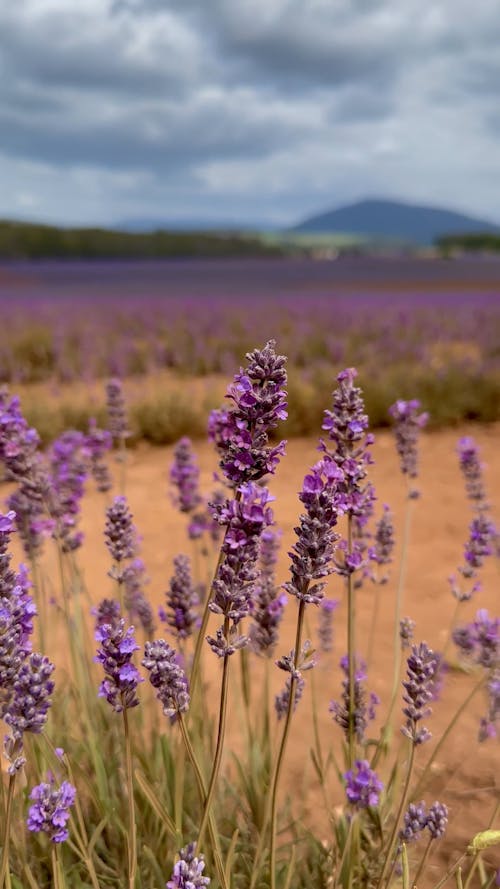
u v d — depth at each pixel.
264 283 31.42
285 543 4.83
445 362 10.95
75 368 12.87
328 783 2.81
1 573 1.48
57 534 2.63
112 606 2.21
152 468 7.55
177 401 8.84
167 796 2.15
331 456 1.87
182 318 18.27
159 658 1.45
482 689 3.35
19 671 1.38
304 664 1.49
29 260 58.53
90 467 3.56
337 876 1.94
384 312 17.84
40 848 2.14
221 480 2.14
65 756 1.86
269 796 2.15
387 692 3.39
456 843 2.41
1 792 1.70
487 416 8.91
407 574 4.79
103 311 19.88
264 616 2.22
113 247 65.12
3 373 13.12
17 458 2.46
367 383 9.23
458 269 40.62
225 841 2.19
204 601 3.19
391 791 2.30
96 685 2.82
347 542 1.98
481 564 2.44
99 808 2.12
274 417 1.50
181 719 1.50
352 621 2.02
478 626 2.27
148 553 5.21
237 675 3.51
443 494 6.33
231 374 12.21
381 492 6.46
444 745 2.96
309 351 13.55
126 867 2.00
